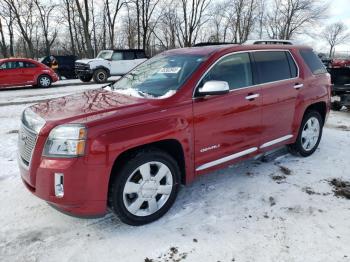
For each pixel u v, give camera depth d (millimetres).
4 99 11914
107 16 36156
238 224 3475
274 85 4527
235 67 4160
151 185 3436
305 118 5145
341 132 6852
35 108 3697
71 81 18688
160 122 3369
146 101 3508
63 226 3469
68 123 3072
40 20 40812
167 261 2945
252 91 4223
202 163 3846
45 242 3211
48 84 15688
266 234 3299
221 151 3994
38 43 44719
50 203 3158
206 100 3734
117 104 3467
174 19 40188
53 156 3039
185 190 4219
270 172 4746
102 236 3301
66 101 3828
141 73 4473
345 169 4875
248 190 4203
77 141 2988
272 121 4559
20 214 3688
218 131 3895
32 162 3150
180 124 3508
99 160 3029
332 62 25859
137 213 3406
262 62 4492
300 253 3021
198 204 3877
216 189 4234
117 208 3258
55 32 41781
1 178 4582
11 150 5754
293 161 5168
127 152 3289
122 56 18125
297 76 4945
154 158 3389
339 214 3650
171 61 4289
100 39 40719
